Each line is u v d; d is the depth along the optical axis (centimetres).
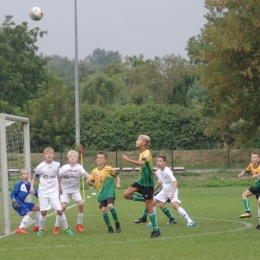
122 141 10388
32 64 13250
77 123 7706
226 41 6731
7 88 12269
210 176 7862
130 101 14088
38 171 2703
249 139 7831
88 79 14012
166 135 10406
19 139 3838
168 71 15900
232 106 7306
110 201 2672
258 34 6756
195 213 3612
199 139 10338
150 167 2470
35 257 2028
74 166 2794
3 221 2762
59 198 2728
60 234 2702
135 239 2441
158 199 3000
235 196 5091
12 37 13275
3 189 2778
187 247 2181
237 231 2647
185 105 13138
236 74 6981
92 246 2262
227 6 7012
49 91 10669
